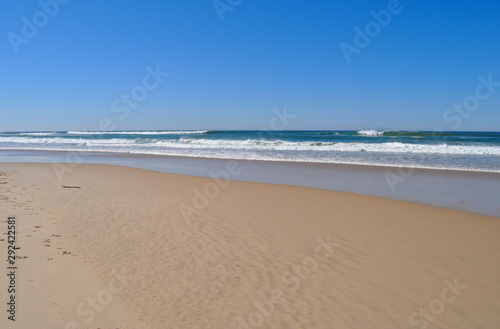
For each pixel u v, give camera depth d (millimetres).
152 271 5242
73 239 6535
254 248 6336
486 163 19328
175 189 12328
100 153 29297
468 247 6402
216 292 4652
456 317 4129
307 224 7938
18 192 10922
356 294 4656
